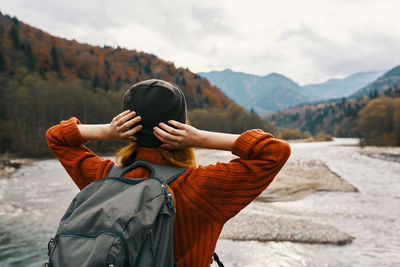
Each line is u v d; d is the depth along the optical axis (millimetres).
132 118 858
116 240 600
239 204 773
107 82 101312
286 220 9023
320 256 6352
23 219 9039
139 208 672
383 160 31469
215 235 787
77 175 937
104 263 580
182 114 880
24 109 47094
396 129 60906
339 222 9180
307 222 8812
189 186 793
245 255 6379
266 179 779
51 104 49125
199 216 778
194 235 779
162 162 876
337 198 13148
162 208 692
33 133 42688
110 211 655
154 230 669
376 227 8617
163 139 808
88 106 53250
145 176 843
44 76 78125
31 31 132000
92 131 904
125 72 122062
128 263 610
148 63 150125
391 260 6148
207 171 791
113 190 748
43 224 8547
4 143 44312
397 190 14898
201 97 125062
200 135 810
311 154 39250
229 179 761
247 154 799
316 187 15648
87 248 607
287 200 12766
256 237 7430
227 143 818
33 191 13766
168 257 669
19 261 6008
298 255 6383
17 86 54031
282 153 784
